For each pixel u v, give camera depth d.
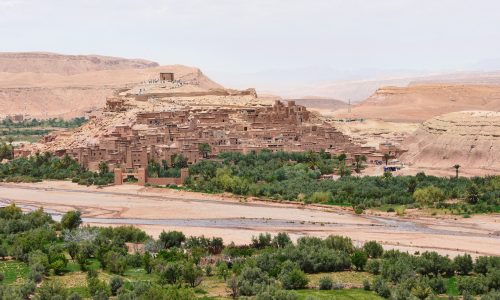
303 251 156.25
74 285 141.00
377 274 151.50
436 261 151.88
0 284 139.00
